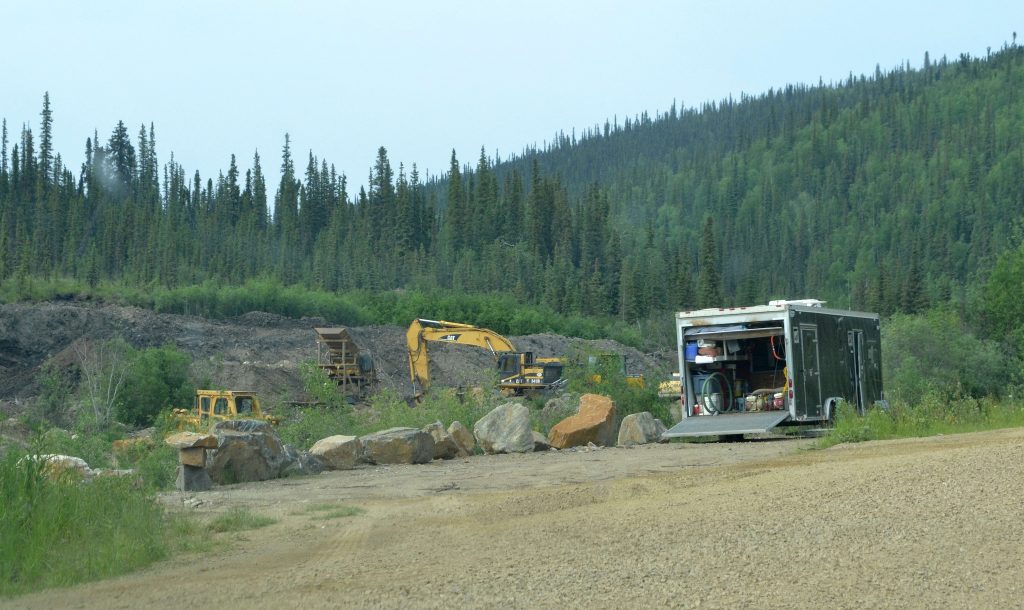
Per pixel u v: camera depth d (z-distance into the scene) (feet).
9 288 303.89
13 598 25.94
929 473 36.17
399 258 477.77
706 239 450.71
